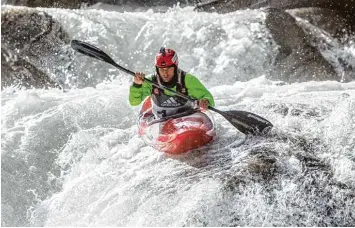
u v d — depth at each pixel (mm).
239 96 28266
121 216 20469
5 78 34531
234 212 19453
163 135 22344
